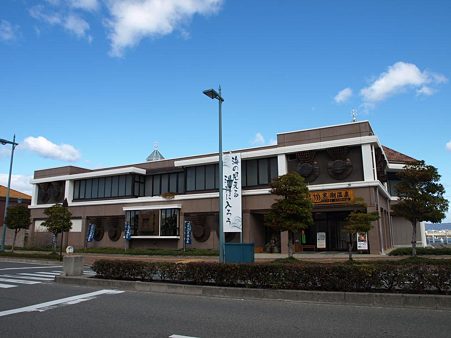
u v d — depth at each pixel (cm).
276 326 746
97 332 714
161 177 3575
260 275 1112
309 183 2711
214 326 752
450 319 785
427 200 2056
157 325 764
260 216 3055
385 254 2352
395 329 711
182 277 1238
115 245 3612
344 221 2850
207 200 3080
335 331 703
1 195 5134
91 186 3916
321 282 1044
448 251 2184
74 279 1391
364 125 2583
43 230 4153
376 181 2442
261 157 2927
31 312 898
